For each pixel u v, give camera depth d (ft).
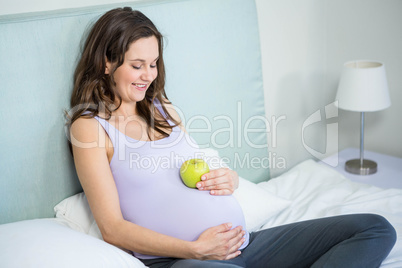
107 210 4.69
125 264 4.25
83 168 4.77
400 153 8.69
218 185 5.04
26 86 4.91
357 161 8.33
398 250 5.21
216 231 4.69
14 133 4.89
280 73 8.16
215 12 6.55
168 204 4.90
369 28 8.45
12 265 3.86
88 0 5.79
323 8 8.69
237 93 7.06
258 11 7.50
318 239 4.95
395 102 8.51
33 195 5.12
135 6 5.73
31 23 4.89
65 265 3.92
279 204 5.97
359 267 4.57
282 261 5.06
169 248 4.55
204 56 6.52
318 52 8.85
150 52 5.00
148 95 5.57
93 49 5.06
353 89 7.60
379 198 6.48
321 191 6.84
